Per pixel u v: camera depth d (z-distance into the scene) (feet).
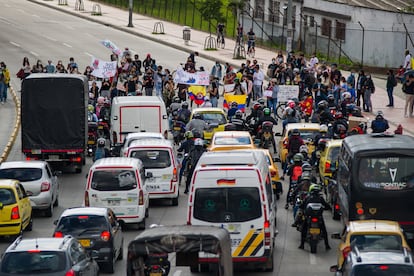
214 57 458.09
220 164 150.61
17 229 175.01
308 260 164.04
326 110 263.08
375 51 409.28
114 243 154.40
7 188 176.35
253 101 339.77
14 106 350.02
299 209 175.32
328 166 209.77
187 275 153.17
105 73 323.57
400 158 161.58
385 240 135.95
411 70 315.17
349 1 430.61
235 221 147.23
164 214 198.80
